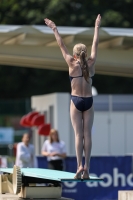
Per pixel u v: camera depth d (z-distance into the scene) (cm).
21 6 9456
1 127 7975
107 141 5309
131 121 5319
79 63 2367
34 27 3788
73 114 2364
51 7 9162
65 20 9206
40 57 4178
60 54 4209
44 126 4881
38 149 5753
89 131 2359
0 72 9856
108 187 4456
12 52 4128
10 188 2944
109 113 5325
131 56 4347
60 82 9706
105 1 9369
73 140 5150
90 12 9269
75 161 4444
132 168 4491
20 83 9919
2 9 9544
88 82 2372
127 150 5316
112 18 9038
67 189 4406
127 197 2959
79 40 4059
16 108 7950
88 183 4431
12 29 3769
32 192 2748
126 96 5328
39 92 9838
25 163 4391
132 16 9362
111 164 4475
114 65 4331
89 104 2362
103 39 4078
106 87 9556
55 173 2675
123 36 3984
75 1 9325
